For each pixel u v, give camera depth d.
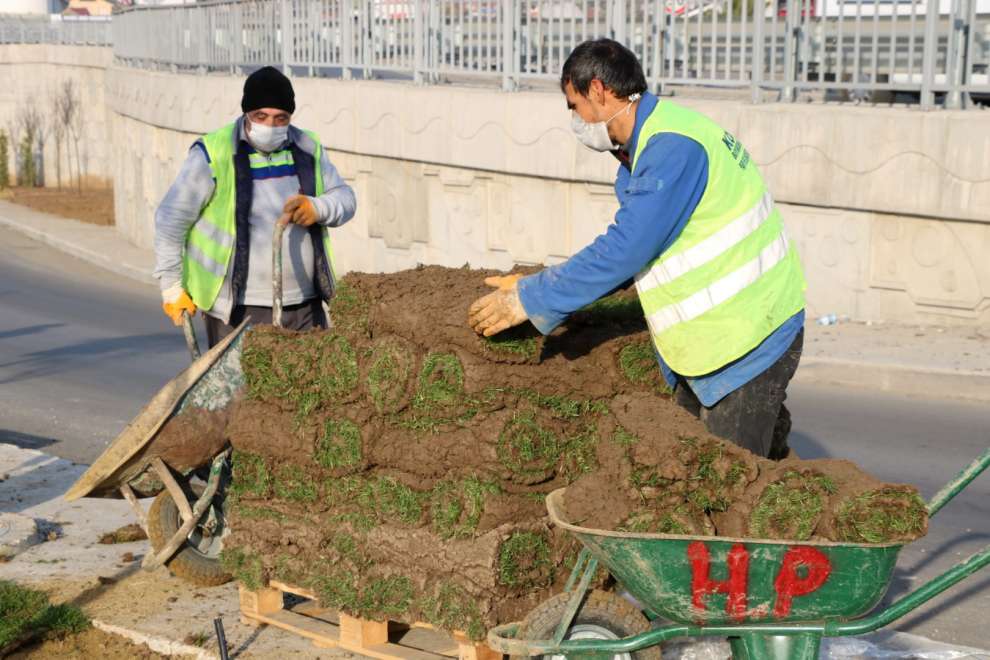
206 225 6.07
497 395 4.46
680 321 4.29
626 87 4.20
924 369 9.96
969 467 3.99
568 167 13.25
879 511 3.64
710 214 4.16
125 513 7.07
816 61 11.92
